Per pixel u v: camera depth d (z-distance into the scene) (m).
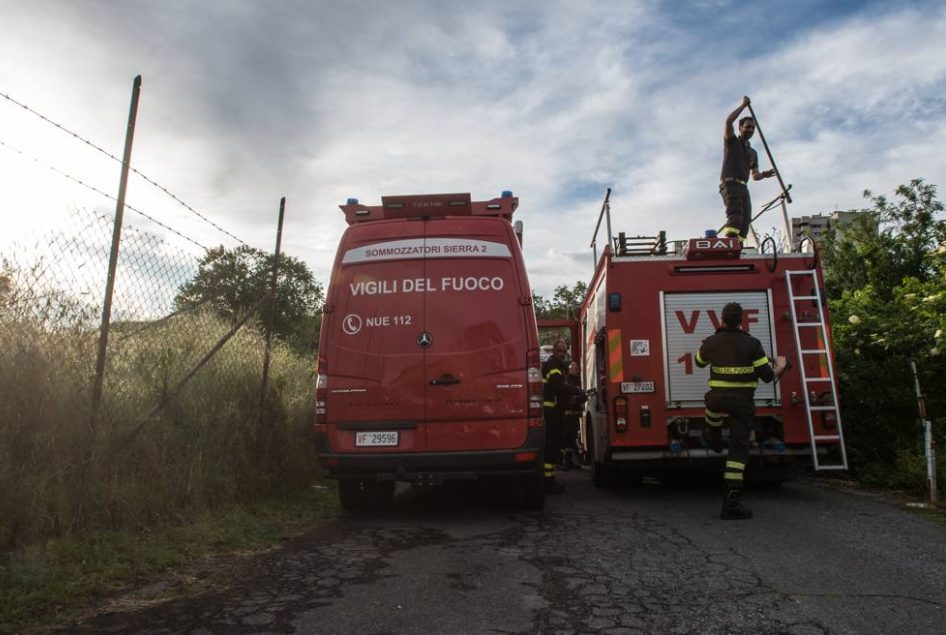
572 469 12.31
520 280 6.60
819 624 3.60
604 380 8.32
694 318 8.01
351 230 6.80
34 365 5.09
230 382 7.50
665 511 7.05
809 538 5.60
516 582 4.41
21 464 4.77
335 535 5.94
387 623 3.67
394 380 6.42
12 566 4.17
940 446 7.99
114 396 5.80
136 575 4.51
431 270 6.59
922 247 12.94
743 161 10.18
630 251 9.37
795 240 9.04
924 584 4.29
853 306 10.30
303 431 8.58
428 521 6.60
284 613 3.84
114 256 5.64
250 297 8.38
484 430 6.36
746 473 8.20
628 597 4.07
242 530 5.77
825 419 7.68
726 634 3.48
